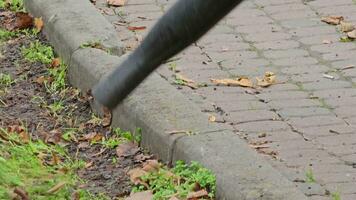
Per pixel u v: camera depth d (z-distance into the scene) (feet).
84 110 27.25
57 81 29.12
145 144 24.08
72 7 32.07
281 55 30.91
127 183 22.57
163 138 23.02
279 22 33.71
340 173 22.77
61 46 30.27
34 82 29.43
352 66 29.86
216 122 26.08
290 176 22.62
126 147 24.25
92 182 22.75
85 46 28.84
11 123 26.37
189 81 28.99
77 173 23.30
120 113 25.35
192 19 6.98
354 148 24.29
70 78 29.17
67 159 24.21
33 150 24.14
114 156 24.14
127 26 33.58
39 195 21.75
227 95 27.96
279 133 25.30
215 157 21.49
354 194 21.61
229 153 21.65
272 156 23.84
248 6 35.24
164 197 21.34
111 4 35.70
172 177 21.86
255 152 21.97
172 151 22.62
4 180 21.65
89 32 29.78
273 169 20.86
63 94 28.40
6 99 28.30
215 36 32.55
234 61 30.53
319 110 26.78
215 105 27.25
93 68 27.25
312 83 28.71
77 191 21.93
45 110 27.53
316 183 22.24
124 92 7.47
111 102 7.52
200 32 7.04
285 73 29.53
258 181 20.24
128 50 31.07
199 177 21.15
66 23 30.71
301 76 29.22
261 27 33.30
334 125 25.76
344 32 32.68
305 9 34.86
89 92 27.35
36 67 30.45
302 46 31.60
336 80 28.91
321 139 24.89
